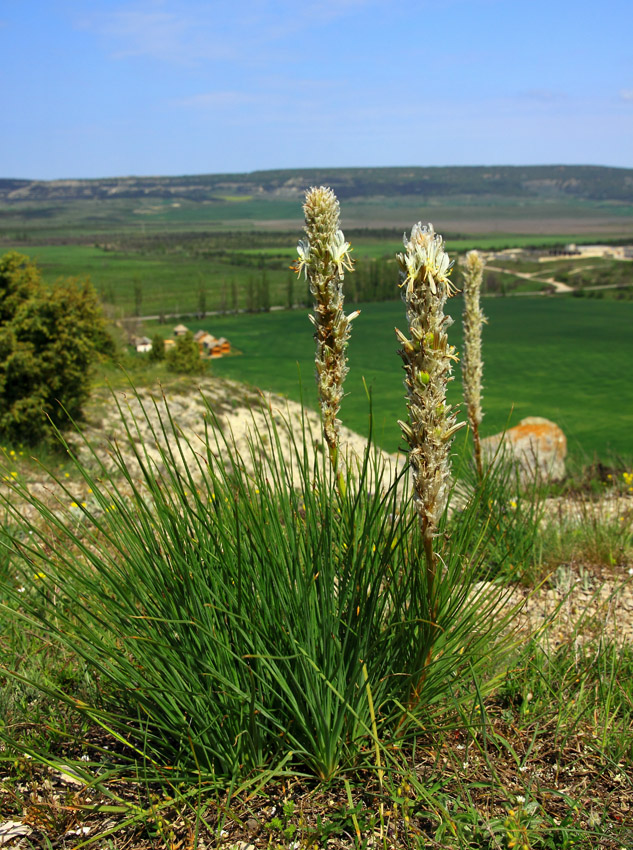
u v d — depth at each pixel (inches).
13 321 610.5
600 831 109.0
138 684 120.4
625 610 201.9
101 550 134.6
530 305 7180.1
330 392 139.6
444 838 107.3
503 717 144.3
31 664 154.6
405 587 130.2
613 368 3831.2
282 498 141.3
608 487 370.3
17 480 127.2
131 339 3855.8
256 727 120.1
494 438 395.9
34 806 114.3
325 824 111.3
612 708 147.8
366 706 124.9
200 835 110.5
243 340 5187.0
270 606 125.6
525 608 202.1
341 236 133.0
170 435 627.5
